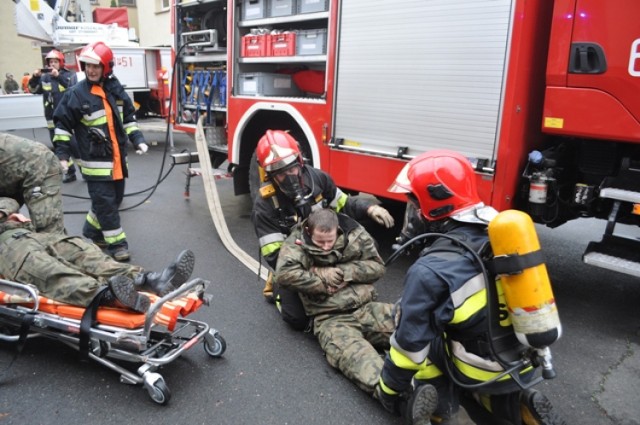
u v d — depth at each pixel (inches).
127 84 457.4
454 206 76.5
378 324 108.5
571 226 224.2
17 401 97.0
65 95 163.9
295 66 216.8
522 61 125.5
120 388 101.8
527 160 134.3
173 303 97.7
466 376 78.3
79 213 233.9
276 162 115.5
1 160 121.6
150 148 429.1
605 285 160.1
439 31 140.3
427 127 147.0
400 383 81.1
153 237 200.8
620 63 115.9
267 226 123.0
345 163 173.0
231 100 223.0
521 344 75.0
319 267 112.1
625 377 109.3
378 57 157.2
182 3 252.2
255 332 125.3
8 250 107.7
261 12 203.9
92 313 97.5
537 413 80.9
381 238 201.6
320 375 107.1
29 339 119.9
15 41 904.3
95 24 544.7
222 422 92.0
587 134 123.5
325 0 173.6
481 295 71.7
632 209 128.3
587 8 118.3
